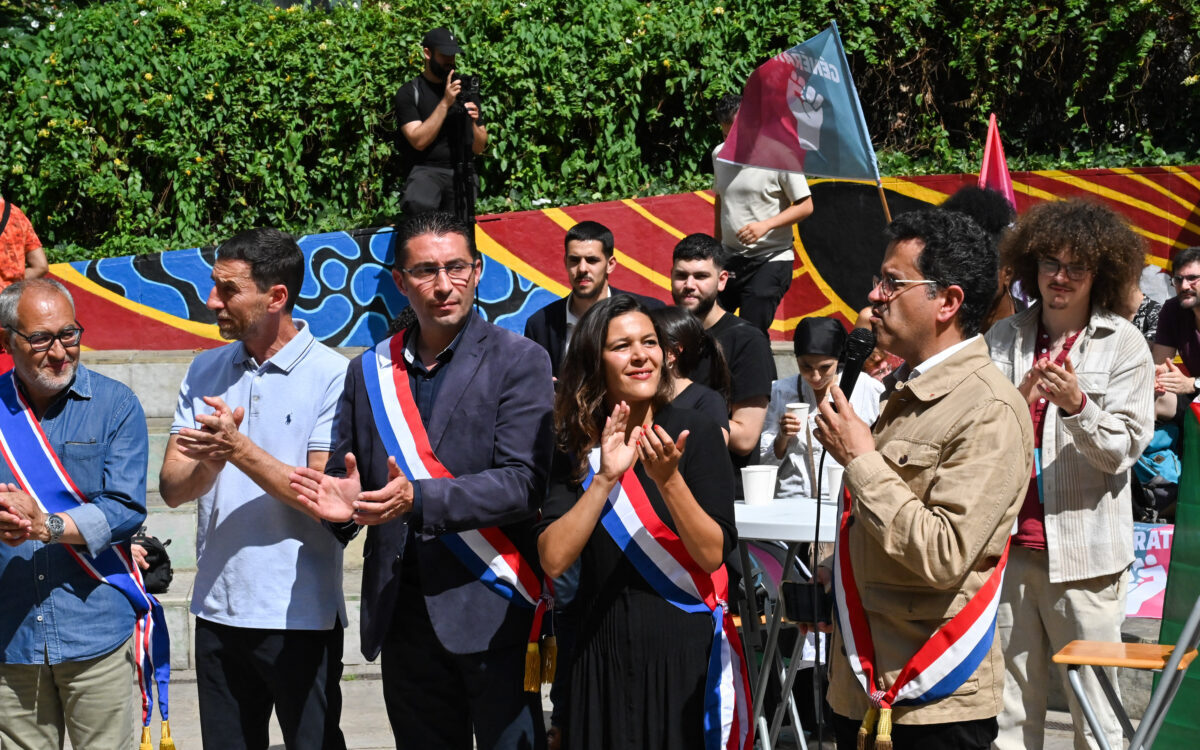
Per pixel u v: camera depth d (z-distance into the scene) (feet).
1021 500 8.74
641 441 9.37
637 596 9.97
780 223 21.56
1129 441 11.63
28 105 26.81
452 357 11.16
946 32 29.17
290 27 27.96
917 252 9.02
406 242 10.96
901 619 8.87
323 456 11.62
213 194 27.81
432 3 28.04
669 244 26.89
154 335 25.86
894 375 15.47
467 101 24.21
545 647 10.84
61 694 11.85
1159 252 26.94
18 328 11.43
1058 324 12.28
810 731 15.33
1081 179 26.84
